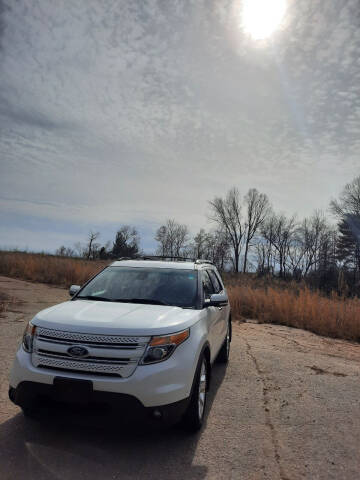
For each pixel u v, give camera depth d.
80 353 3.52
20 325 8.46
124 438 3.79
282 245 72.06
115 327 3.65
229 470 3.36
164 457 3.49
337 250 57.94
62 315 3.96
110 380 3.39
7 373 5.33
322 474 3.38
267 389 5.53
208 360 4.52
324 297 14.52
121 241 64.12
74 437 3.74
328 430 4.29
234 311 12.71
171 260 6.61
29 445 3.53
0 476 3.03
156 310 4.28
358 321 10.80
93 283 5.31
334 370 6.82
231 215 73.94
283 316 11.79
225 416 4.51
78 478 3.08
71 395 3.41
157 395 3.43
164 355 3.60
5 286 15.20
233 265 70.94
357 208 55.94
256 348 8.11
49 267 19.91
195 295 4.90
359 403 5.20
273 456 3.64
